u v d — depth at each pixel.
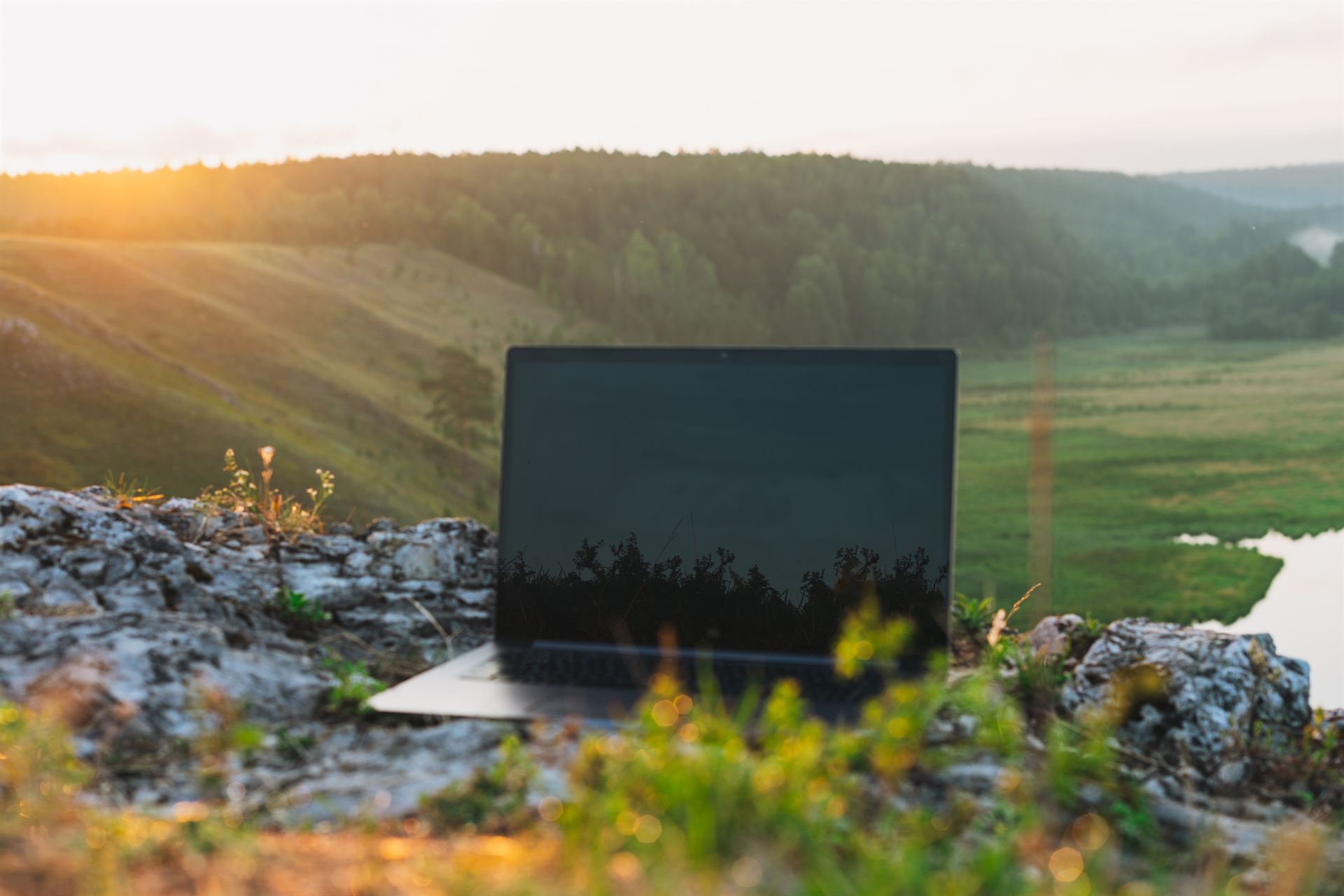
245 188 143.00
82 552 3.09
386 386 109.69
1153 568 85.31
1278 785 2.40
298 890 1.43
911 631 2.56
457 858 1.49
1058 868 1.46
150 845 1.55
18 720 1.91
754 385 2.74
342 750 2.19
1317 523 91.50
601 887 1.29
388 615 3.29
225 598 3.13
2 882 1.42
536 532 2.79
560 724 2.19
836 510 2.66
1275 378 132.00
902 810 1.79
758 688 2.30
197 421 88.19
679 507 2.73
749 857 1.38
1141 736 2.56
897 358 2.68
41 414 82.69
